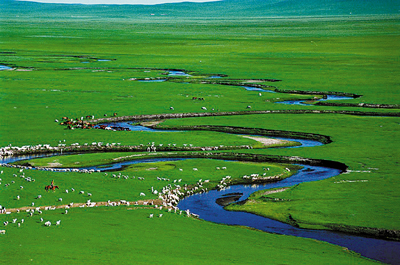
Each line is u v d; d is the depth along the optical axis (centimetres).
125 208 10612
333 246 9138
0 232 8675
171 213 10462
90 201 10938
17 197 10869
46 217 9719
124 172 13488
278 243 9106
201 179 12938
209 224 10000
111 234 8888
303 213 10775
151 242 8600
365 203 11294
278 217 10638
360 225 10112
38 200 10800
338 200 11525
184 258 7888
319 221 10356
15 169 13200
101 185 12131
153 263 7588
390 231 9819
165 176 13188
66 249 8012
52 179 12381
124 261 7606
